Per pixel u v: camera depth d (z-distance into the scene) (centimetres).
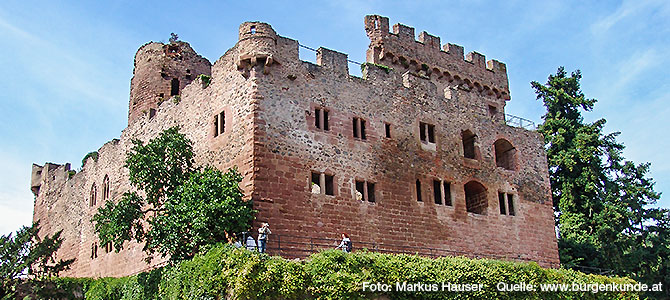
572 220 5084
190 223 2869
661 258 5175
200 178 3020
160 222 3025
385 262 2780
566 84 5612
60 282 3866
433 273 2891
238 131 3284
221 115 3462
